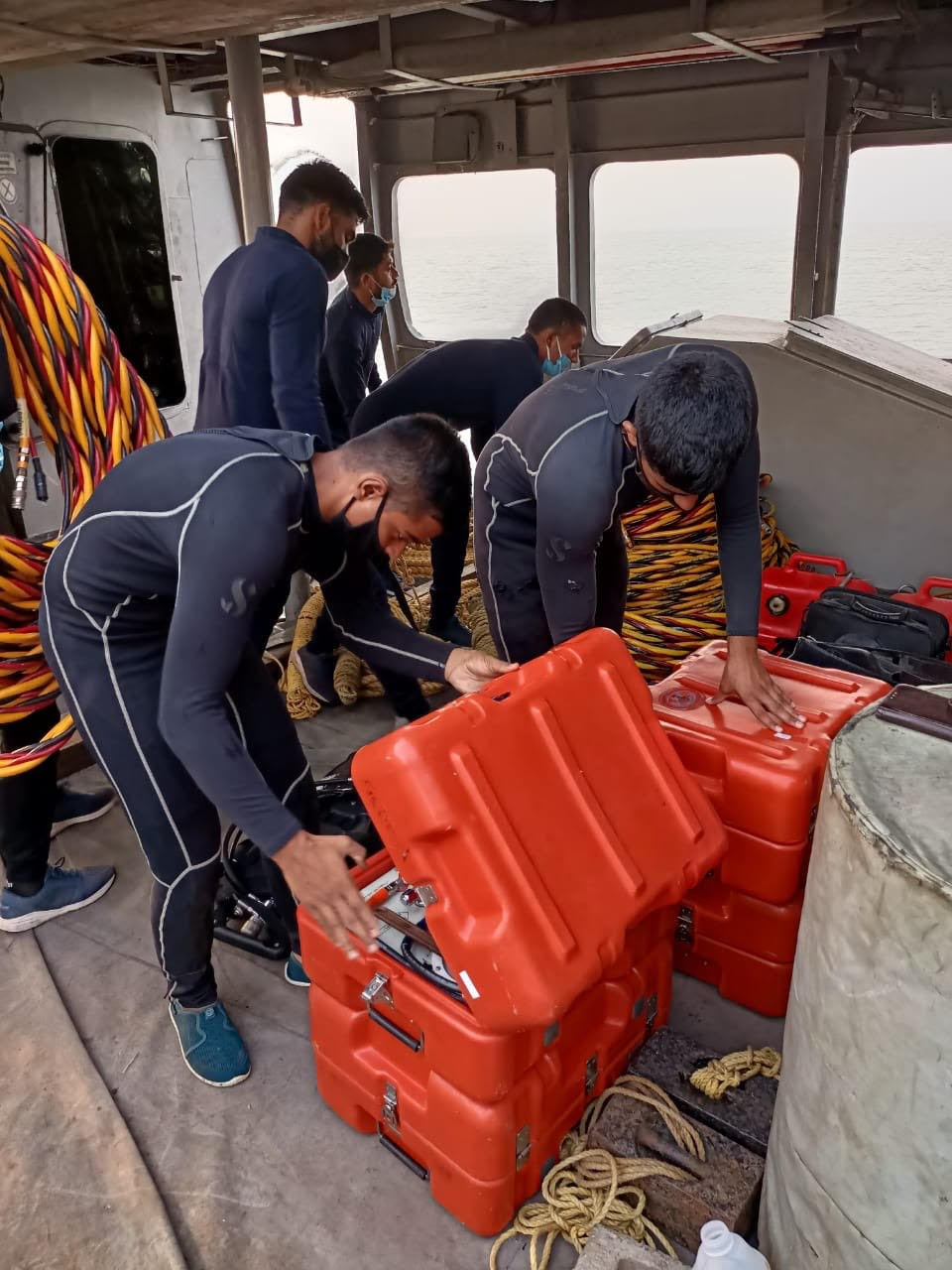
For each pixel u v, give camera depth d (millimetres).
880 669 2426
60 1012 2078
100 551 1539
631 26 3207
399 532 1575
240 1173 1744
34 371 2172
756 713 1921
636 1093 1686
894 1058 1055
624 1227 1556
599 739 1569
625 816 1550
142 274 4203
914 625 2652
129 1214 1647
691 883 1604
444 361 3090
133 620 1619
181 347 4449
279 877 1990
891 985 1036
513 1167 1555
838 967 1119
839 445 3357
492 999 1351
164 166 4188
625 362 1913
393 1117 1677
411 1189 1704
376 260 3676
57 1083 1909
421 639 1854
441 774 1337
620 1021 1734
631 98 3924
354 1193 1699
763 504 3422
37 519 3879
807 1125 1243
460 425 3176
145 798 1696
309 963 1696
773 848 1809
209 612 1360
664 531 3164
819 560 3244
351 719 3301
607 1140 1631
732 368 1578
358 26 3895
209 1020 1952
